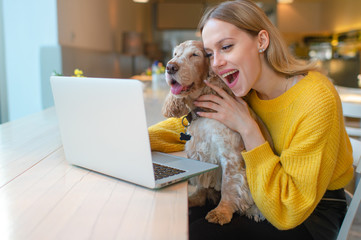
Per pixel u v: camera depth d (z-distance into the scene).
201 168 1.00
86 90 0.92
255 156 0.98
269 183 0.95
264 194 0.93
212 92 1.14
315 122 0.97
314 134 0.97
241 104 1.10
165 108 1.22
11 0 4.07
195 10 9.96
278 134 1.11
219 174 1.18
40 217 0.70
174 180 0.89
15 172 0.98
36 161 1.09
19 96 4.24
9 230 0.65
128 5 7.88
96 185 0.89
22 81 4.21
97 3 5.64
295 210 0.92
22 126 1.68
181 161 1.09
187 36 10.33
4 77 4.28
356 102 2.84
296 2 9.44
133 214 0.72
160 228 0.66
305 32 9.59
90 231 0.65
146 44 8.76
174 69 1.07
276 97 1.14
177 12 10.03
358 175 1.27
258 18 1.05
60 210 0.74
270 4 9.46
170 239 0.62
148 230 0.66
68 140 1.03
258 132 1.03
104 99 0.88
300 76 1.11
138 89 0.79
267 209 0.94
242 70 1.03
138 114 0.81
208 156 1.15
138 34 6.79
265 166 0.95
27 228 0.66
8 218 0.70
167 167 1.01
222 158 1.10
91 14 5.32
